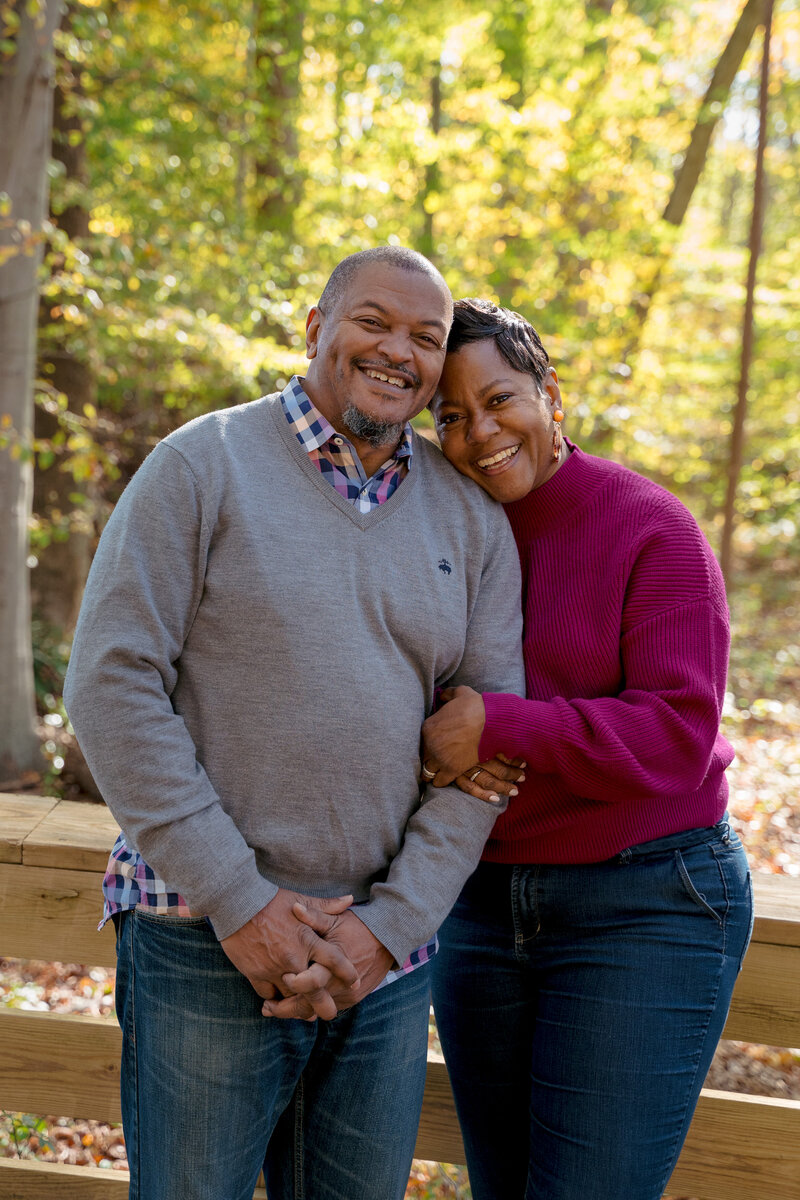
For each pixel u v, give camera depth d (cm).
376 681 151
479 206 946
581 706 157
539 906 169
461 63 1110
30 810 202
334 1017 147
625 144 1018
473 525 169
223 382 809
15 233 594
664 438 1106
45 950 191
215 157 1002
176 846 138
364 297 157
